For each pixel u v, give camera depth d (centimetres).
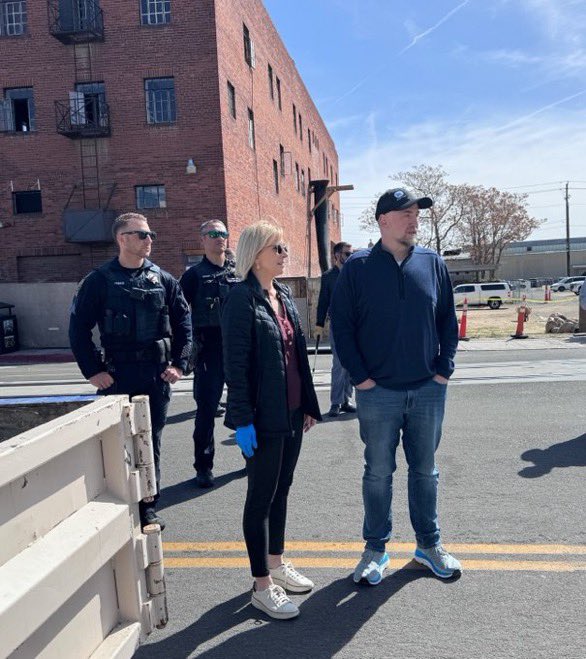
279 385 295
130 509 213
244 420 285
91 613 191
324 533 390
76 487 190
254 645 274
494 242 6047
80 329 379
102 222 1944
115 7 1956
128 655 201
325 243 2808
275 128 2800
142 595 220
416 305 308
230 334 289
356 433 627
